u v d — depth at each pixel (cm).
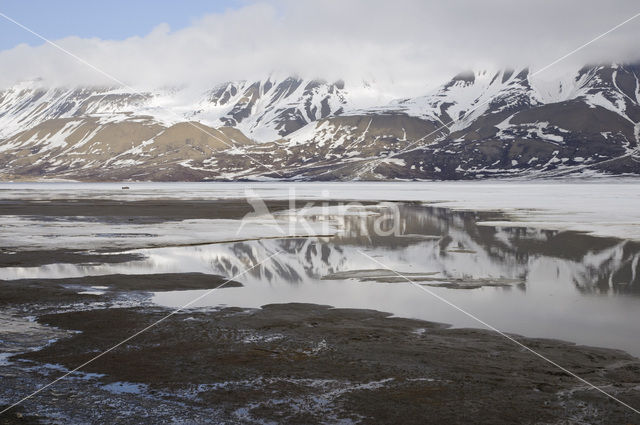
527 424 826
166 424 834
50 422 838
